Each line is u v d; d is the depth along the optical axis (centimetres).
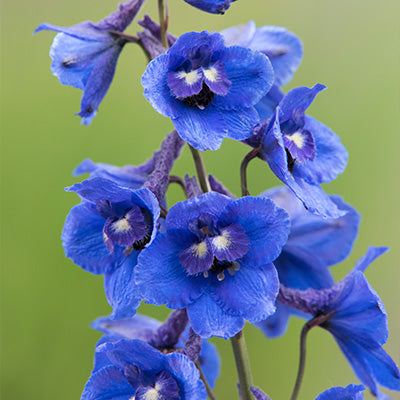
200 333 41
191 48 42
